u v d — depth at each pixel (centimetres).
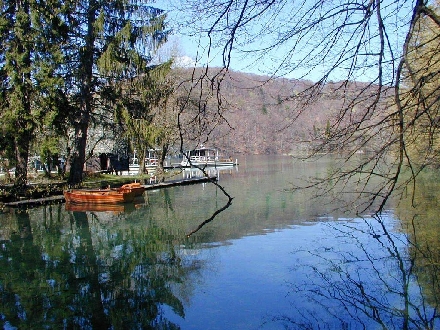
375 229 1132
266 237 1135
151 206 1836
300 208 1530
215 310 674
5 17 1872
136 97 2305
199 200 1955
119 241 1218
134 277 871
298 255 942
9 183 2152
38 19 1869
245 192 2152
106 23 2173
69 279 876
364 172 375
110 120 2473
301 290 735
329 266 846
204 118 347
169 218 1544
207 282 809
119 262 990
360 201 1487
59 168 2473
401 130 293
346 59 343
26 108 1873
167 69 2203
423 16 305
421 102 309
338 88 357
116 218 1582
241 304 691
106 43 2155
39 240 1250
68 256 1061
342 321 607
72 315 689
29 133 1884
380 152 343
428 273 774
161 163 2814
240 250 1020
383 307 646
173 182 2583
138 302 731
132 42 2183
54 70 1966
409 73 297
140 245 1155
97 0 2052
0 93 1880
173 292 768
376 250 937
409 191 1639
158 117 2297
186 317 655
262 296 720
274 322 620
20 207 1766
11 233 1350
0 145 1827
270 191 2131
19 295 784
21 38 1848
